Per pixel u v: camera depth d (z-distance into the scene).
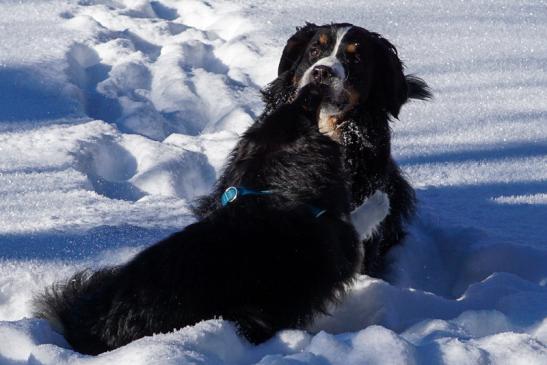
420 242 6.28
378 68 5.85
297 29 6.17
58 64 8.67
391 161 6.13
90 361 3.69
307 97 4.67
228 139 7.55
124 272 4.22
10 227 5.79
